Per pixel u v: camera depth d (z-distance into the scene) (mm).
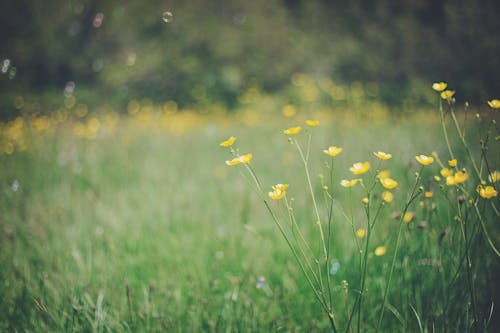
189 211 2371
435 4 7672
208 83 8312
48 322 1395
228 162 1066
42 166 3447
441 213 1684
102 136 4398
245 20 9664
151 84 8633
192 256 1828
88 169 3350
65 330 1306
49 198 2729
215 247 1923
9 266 1710
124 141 4297
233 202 2504
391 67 7777
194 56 9133
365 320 1316
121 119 6262
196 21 9734
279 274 1653
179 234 2088
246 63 9008
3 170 3385
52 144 4121
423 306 1300
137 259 1819
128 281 1629
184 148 4109
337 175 2656
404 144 3031
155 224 2217
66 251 1872
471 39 6816
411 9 8016
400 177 2088
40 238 2035
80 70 9172
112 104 7965
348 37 8812
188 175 3205
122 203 2559
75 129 4832
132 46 9383
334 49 8648
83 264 1729
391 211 1659
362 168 1057
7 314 1444
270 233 2004
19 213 2420
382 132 4023
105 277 1609
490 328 1216
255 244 1902
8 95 8086
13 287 1586
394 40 7961
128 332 1294
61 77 9141
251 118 5707
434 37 7418
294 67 8797
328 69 8406
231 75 8367
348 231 1852
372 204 1797
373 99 6809
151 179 3102
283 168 3133
